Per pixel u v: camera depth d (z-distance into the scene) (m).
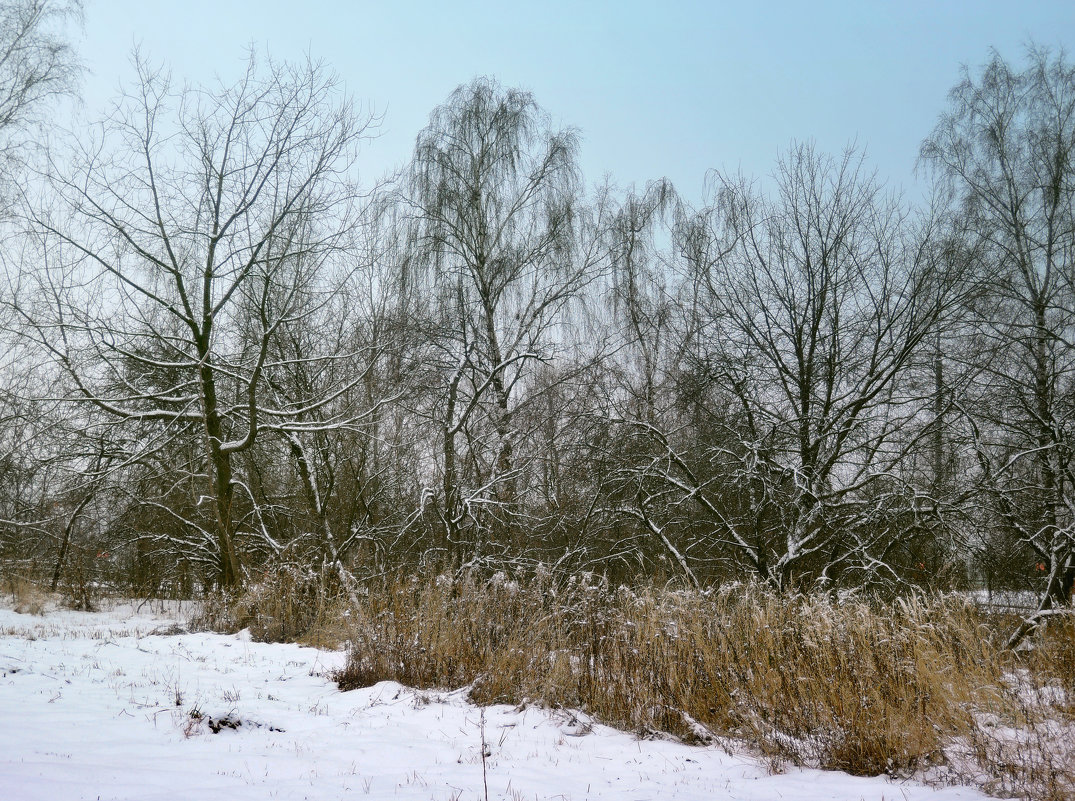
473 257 20.81
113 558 19.25
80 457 17.33
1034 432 13.55
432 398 18.36
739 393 16.06
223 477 16.67
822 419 14.84
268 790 4.34
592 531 16.77
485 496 16.66
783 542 15.28
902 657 6.83
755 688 7.09
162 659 9.51
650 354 19.19
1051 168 14.91
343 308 18.52
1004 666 7.49
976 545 13.56
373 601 11.02
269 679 8.74
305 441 17.91
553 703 7.57
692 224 18.50
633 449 16.83
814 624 7.47
